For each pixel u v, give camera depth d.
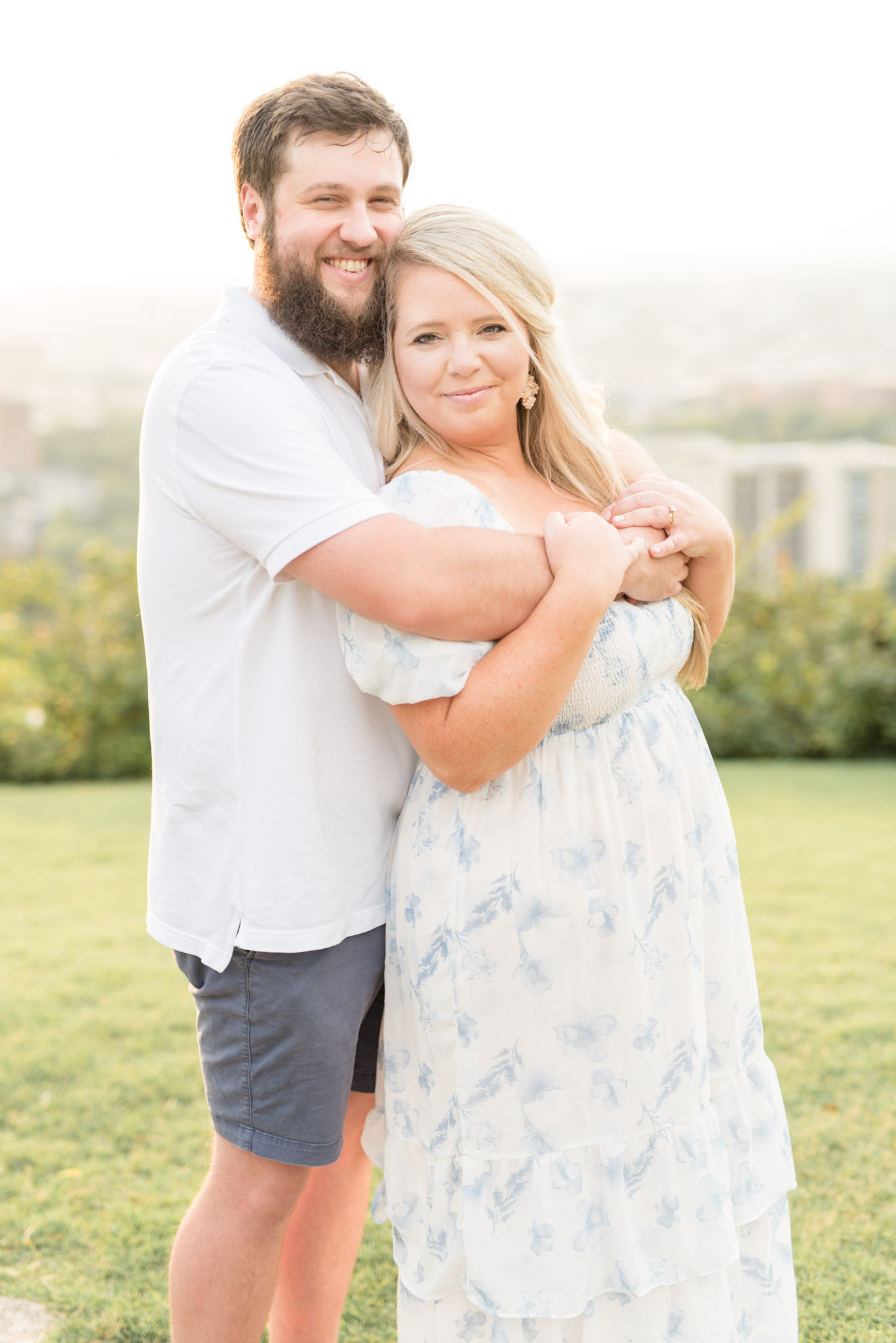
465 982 1.64
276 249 1.74
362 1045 1.92
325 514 1.54
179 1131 3.00
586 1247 1.63
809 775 8.09
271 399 1.62
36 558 11.11
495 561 1.57
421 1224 1.73
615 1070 1.66
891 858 5.56
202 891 1.71
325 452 1.61
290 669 1.66
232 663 1.68
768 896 4.94
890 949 4.24
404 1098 1.75
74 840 6.36
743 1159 1.83
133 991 4.00
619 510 1.87
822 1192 2.64
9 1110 3.11
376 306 1.77
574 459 1.95
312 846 1.66
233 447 1.59
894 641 8.95
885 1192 2.63
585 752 1.70
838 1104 3.05
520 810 1.66
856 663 8.94
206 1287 1.71
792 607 9.47
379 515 1.55
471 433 1.79
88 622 8.98
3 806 7.47
